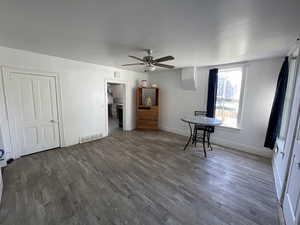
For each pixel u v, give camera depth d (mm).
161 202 1804
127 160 2936
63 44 2412
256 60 3184
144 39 2158
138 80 5320
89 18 1569
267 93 3098
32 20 1614
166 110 5203
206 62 3562
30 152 3094
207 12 1423
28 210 1640
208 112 3982
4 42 2340
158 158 3049
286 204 1591
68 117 3596
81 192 1960
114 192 1974
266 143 2988
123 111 5191
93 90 4023
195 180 2285
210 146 3605
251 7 1315
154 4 1301
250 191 2047
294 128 1660
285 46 2275
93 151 3361
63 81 3412
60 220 1521
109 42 2287
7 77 2664
